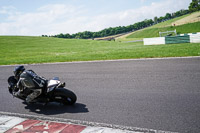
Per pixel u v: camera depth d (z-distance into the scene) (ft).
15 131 14.46
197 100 16.63
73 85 24.94
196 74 23.89
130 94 19.72
